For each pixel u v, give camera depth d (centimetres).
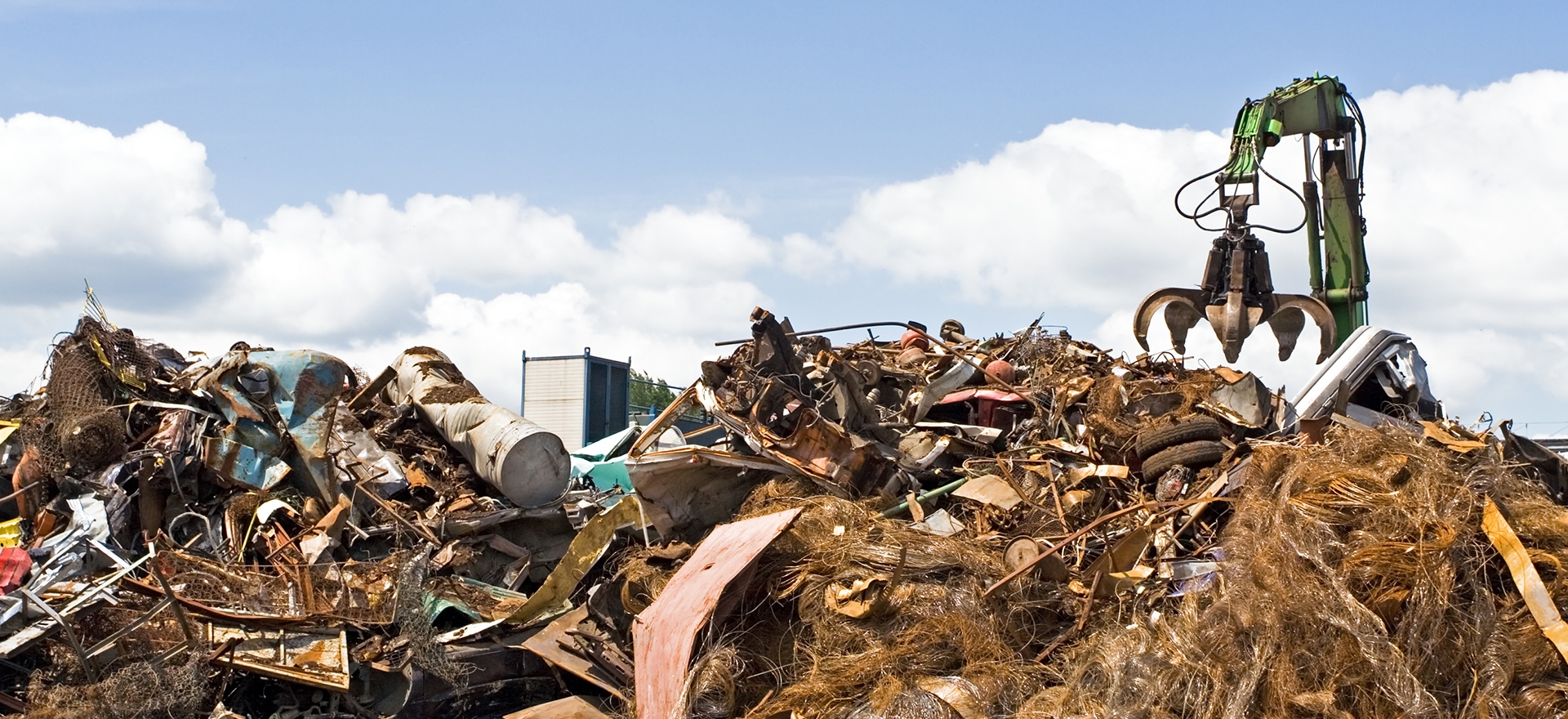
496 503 1417
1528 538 801
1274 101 1375
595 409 2944
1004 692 809
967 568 927
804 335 1410
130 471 1204
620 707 970
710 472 1160
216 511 1253
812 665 873
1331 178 1424
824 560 934
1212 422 1147
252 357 1339
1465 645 728
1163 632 809
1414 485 814
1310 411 1259
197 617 976
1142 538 930
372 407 1603
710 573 922
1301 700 704
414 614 1013
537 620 1095
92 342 1355
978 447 1292
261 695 962
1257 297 1311
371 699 982
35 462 1212
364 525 1313
